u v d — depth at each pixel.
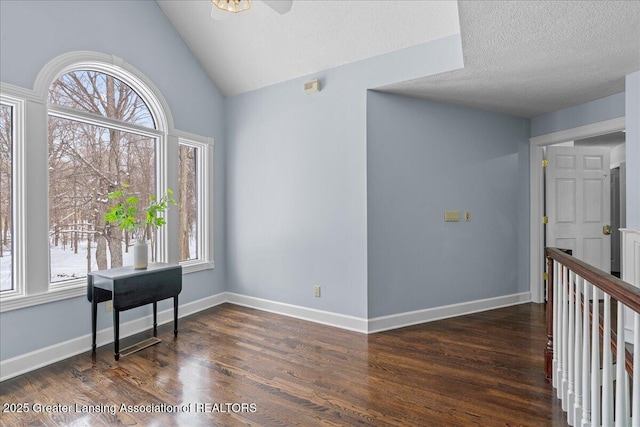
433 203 3.72
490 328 3.44
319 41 3.35
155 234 3.63
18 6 2.48
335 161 3.52
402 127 3.54
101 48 3.01
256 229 4.12
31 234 2.57
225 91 4.30
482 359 2.71
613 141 5.76
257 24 3.41
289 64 3.67
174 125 3.71
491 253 4.12
